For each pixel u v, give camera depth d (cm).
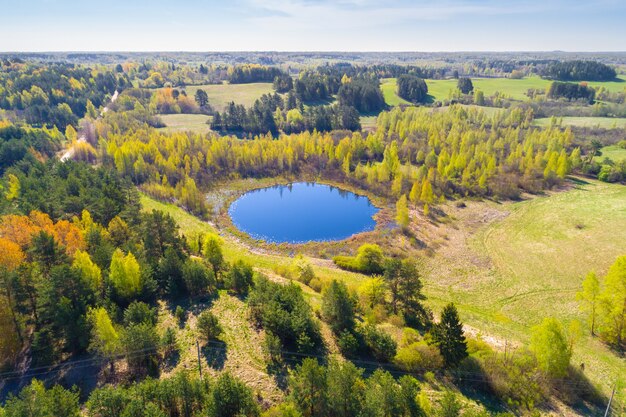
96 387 3812
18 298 4250
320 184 12938
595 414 3775
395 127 16075
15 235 5603
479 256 7875
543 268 7225
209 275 5319
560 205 9838
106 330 3881
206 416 2962
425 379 3969
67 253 5425
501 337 5166
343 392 3062
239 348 4225
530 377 3972
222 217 10269
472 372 4000
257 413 3114
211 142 13775
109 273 5012
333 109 18000
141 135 14200
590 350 4919
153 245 5859
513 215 9644
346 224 9919
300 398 3148
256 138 14662
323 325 4709
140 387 3206
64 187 7775
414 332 4725
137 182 11769
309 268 6650
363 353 4228
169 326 4628
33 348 4131
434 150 13738
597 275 6800
